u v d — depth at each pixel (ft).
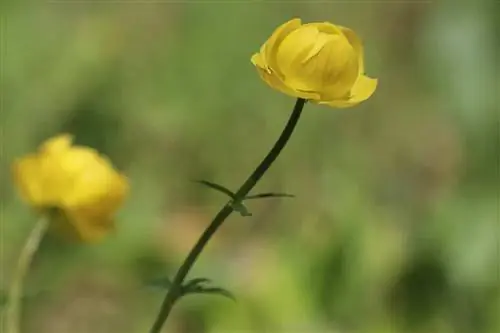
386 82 5.27
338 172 4.91
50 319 4.38
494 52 4.27
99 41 5.45
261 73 3.34
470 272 4.13
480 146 4.22
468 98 4.24
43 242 4.44
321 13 5.64
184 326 4.22
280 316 4.17
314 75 3.34
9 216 4.52
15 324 3.54
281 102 5.19
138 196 4.90
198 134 5.16
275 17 5.60
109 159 5.10
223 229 4.82
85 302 4.42
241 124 5.19
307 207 4.83
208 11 5.58
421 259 4.16
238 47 5.43
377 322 4.16
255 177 3.31
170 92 5.28
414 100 5.20
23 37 5.37
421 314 4.16
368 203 4.54
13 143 5.00
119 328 4.39
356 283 4.18
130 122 5.17
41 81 5.23
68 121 5.14
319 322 4.16
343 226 4.24
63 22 5.55
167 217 4.88
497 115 4.23
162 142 5.15
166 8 5.64
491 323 4.13
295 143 5.04
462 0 4.35
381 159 5.03
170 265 4.54
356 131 5.11
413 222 4.34
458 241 4.15
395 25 5.51
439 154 5.01
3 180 4.72
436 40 4.38
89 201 3.58
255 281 4.30
